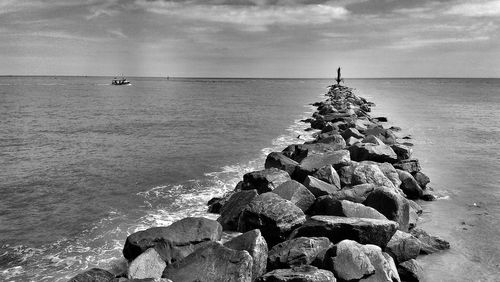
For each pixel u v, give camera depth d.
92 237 14.47
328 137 24.33
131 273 10.43
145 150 29.08
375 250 10.66
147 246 11.72
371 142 22.91
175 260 11.49
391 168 17.98
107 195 18.95
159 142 32.41
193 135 35.94
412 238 11.98
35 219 16.19
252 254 10.58
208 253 10.52
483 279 10.89
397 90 118.81
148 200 18.19
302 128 39.62
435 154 26.17
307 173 17.94
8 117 50.34
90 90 132.25
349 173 17.14
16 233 14.86
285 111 57.28
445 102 69.00
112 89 142.50
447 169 22.27
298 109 60.12
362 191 14.66
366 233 11.60
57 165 24.66
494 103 67.06
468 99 77.06
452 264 11.66
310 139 32.88
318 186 15.45
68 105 69.94
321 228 11.98
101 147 30.34
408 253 11.64
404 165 19.41
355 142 23.56
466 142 30.42
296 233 12.43
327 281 9.60
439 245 12.57
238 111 58.03
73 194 19.19
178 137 34.88
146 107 66.19
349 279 9.93
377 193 13.79
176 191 19.44
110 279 10.34
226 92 120.19
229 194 17.09
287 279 9.66
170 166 24.19
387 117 45.69
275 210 12.80
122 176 22.09
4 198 18.64
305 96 93.62
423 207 16.34
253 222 12.91
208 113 55.53
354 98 61.12
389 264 10.50
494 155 25.88
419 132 35.09
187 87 168.12
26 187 20.27
